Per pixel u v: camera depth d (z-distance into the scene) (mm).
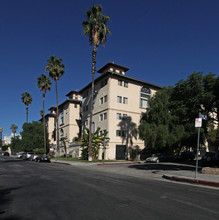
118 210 4898
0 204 5469
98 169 17203
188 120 15383
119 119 32031
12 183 8961
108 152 29984
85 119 39312
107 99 31797
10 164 22594
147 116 29203
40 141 49000
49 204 5434
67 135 44750
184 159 30500
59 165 21875
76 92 48438
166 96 27297
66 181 9500
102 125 32625
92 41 25766
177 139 25125
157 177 11984
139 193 6859
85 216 4469
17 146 60969
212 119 14836
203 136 25688
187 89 14039
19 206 5266
